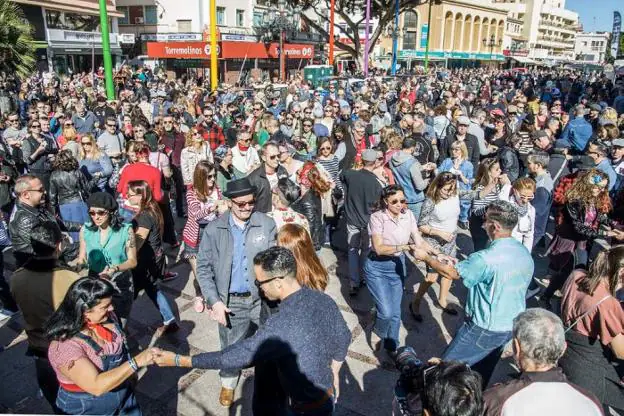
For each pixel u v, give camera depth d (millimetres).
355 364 4543
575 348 3277
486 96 20516
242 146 6984
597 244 7531
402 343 4938
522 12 97562
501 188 5605
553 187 6266
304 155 8422
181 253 6785
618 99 15875
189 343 4852
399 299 4426
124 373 2588
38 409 3900
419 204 6594
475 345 3441
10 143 8523
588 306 3176
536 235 5754
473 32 73438
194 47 31344
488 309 3354
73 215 6113
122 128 10305
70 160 6074
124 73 23406
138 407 3027
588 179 5016
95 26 28688
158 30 34125
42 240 3041
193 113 12414
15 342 4820
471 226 5863
